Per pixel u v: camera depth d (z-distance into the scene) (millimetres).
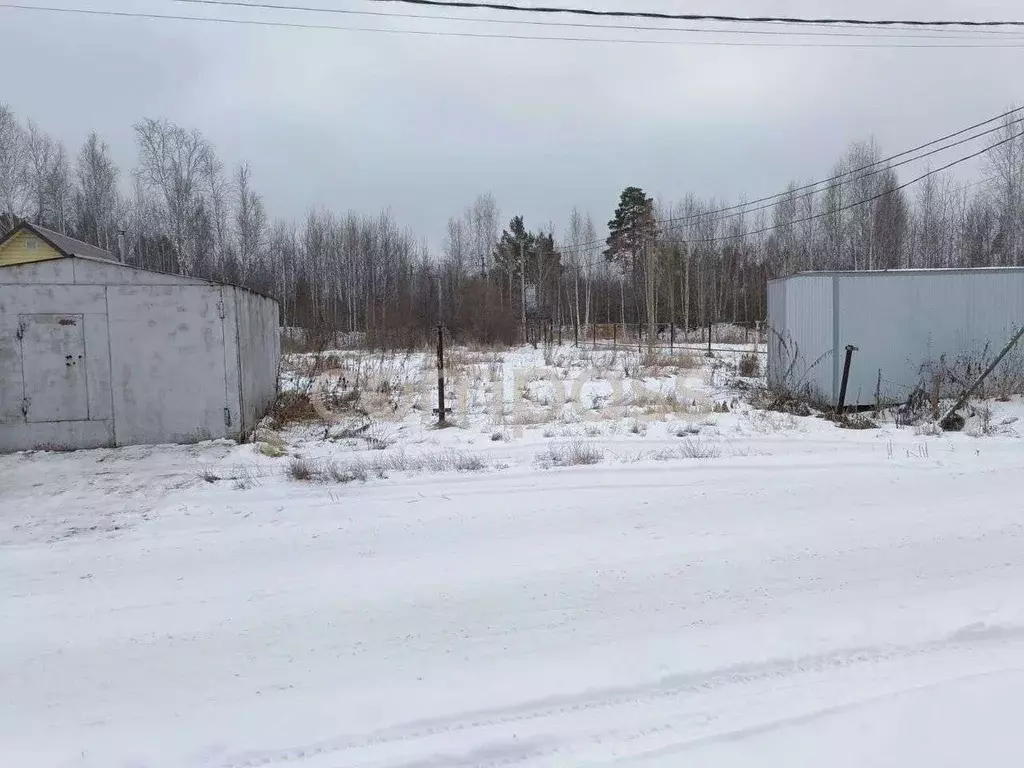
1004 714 3307
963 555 5449
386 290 52219
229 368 11414
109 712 3568
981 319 13922
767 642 4141
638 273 54250
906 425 11750
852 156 44000
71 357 10969
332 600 4891
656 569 5320
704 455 9414
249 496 7770
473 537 6184
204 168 47562
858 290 13586
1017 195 34031
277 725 3416
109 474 9102
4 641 4348
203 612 4730
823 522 6348
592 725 3344
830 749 3074
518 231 59562
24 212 44062
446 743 3227
